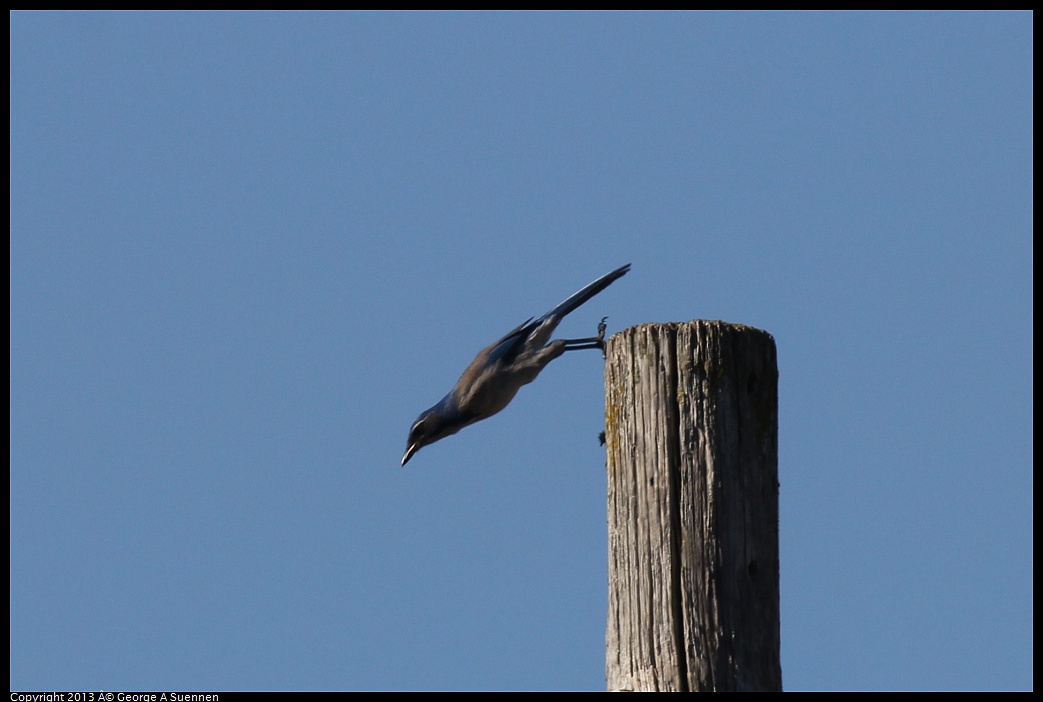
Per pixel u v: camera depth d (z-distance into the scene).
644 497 12.06
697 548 11.81
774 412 12.49
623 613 12.02
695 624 11.69
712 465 11.96
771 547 12.12
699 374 12.14
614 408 12.48
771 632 11.89
